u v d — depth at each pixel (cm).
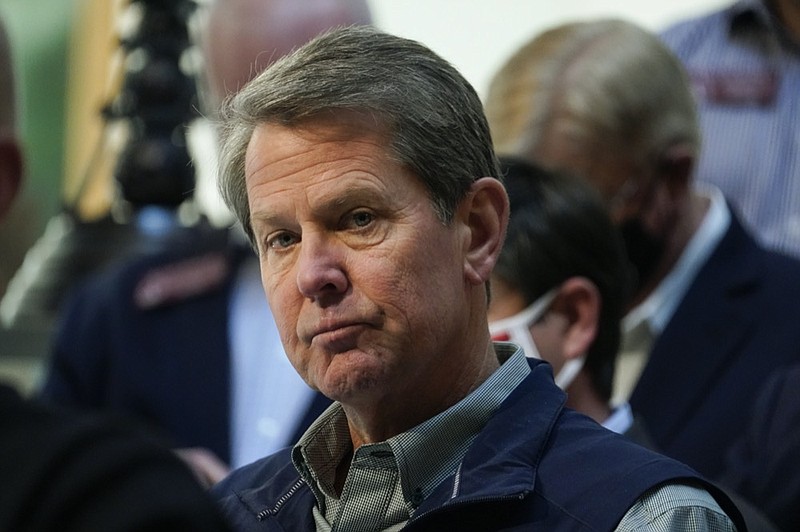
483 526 665
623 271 978
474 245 701
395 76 671
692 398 1151
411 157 666
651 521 654
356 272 664
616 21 1212
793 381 1039
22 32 1909
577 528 654
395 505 695
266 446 1180
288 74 675
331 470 726
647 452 691
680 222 1194
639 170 1160
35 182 1842
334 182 662
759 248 1217
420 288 667
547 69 1171
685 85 1200
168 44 1559
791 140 1460
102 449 488
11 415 504
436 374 694
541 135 1155
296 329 677
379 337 664
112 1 1884
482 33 1883
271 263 689
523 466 679
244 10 1268
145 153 1541
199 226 1551
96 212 1805
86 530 464
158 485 479
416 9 1897
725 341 1162
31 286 1588
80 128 1875
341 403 714
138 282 1260
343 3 1289
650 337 1213
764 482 1008
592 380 963
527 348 934
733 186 1466
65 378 1266
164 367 1220
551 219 945
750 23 1505
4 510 470
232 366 1212
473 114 694
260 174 680
